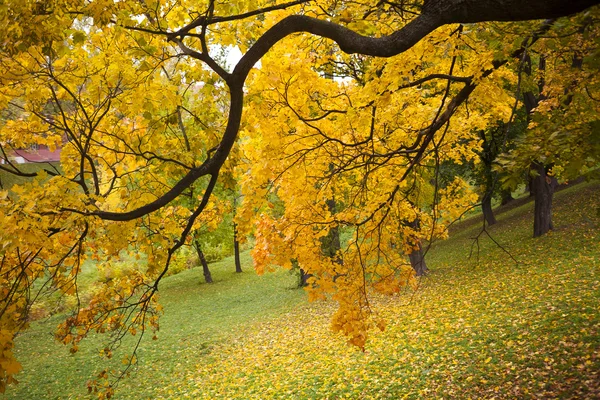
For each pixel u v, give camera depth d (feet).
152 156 11.23
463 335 29.71
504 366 23.30
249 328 51.83
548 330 25.76
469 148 19.71
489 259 50.55
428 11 7.36
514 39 11.00
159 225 11.71
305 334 43.04
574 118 12.36
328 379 29.32
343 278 15.78
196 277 96.63
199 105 12.03
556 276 36.04
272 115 12.50
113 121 11.94
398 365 28.17
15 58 9.84
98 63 10.25
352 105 13.25
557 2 6.20
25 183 8.70
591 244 42.09
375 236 16.05
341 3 10.63
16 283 9.39
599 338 22.63
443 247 70.54
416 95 15.65
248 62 8.70
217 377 36.55
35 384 42.50
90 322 13.14
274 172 13.74
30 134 11.90
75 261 10.80
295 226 15.48
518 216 70.69
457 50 12.30
